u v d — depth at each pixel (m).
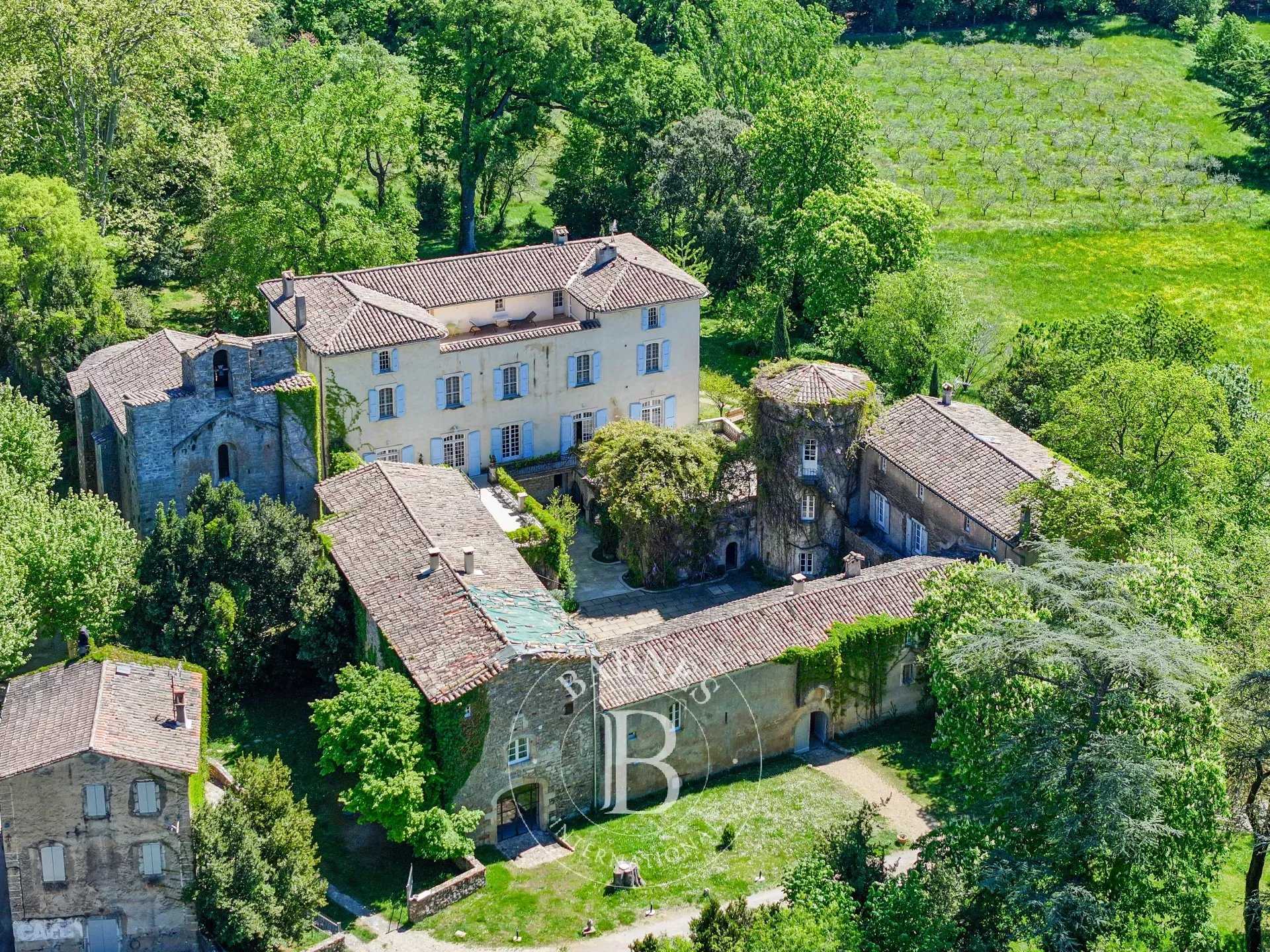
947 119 196.50
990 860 68.50
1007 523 92.50
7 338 110.06
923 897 70.31
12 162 126.75
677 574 103.62
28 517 87.00
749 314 134.38
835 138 140.38
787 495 102.94
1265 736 73.06
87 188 125.00
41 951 72.12
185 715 73.88
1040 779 68.31
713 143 142.75
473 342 105.81
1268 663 82.44
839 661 87.31
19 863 70.62
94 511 88.25
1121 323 121.50
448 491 95.06
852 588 89.94
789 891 72.25
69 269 112.06
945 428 100.69
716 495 103.19
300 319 102.50
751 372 132.00
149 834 71.19
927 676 90.25
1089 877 69.75
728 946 67.94
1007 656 69.19
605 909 75.75
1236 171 187.12
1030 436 109.38
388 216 128.25
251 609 88.25
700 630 85.31
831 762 87.31
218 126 132.62
